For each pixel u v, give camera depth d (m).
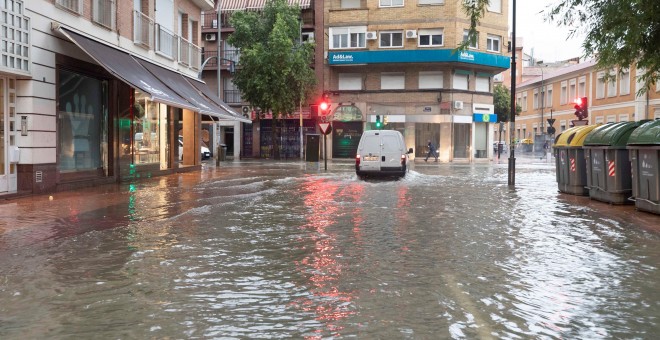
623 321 4.44
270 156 45.25
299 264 6.45
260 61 38.69
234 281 5.66
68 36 14.11
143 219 9.94
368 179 21.33
